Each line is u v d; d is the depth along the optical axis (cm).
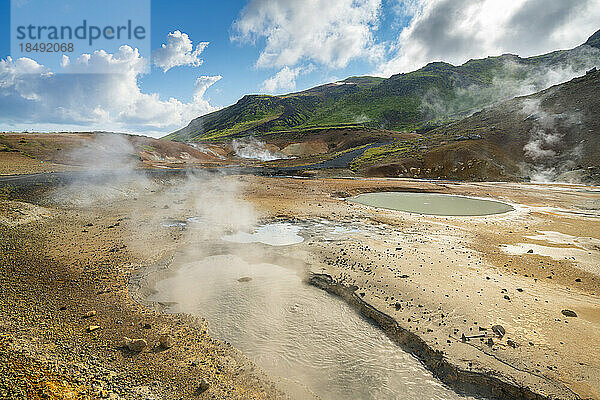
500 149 6284
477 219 2880
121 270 1659
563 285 1545
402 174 5925
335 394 956
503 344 1098
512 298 1400
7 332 1042
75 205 2978
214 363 1020
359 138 10444
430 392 965
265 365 1060
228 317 1314
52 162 4916
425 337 1155
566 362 1010
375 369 1055
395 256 1881
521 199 3875
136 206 3134
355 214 3017
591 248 2094
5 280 1453
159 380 924
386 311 1316
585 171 5156
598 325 1202
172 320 1248
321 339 1199
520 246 2130
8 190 2889
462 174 5744
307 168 6519
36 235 2112
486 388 960
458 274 1642
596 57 15762
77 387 841
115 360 991
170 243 2089
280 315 1342
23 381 817
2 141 5206
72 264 1697
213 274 1689
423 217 2931
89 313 1239
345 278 1597
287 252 1964
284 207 3266
